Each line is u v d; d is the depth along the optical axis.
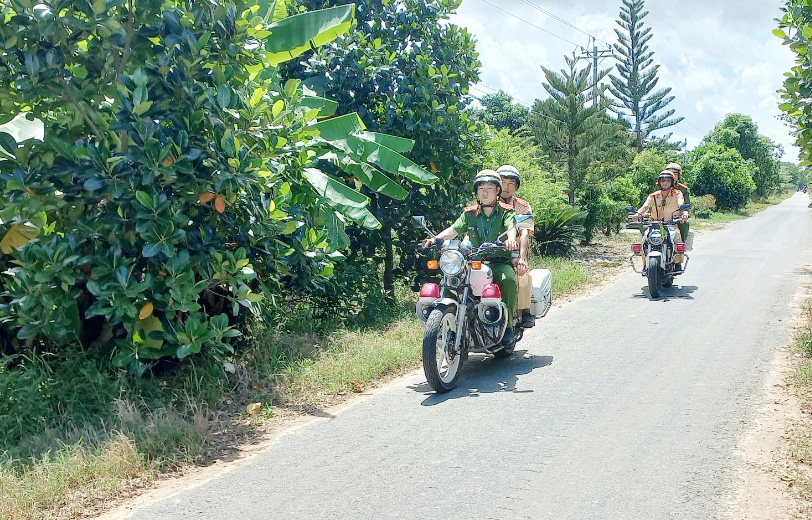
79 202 6.09
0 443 5.12
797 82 7.84
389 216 10.74
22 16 5.71
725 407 5.93
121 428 5.24
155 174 5.83
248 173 6.27
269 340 7.50
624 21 51.38
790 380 6.65
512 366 7.43
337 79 10.27
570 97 22.22
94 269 5.79
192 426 5.40
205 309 7.08
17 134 7.10
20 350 6.21
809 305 10.30
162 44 6.27
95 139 6.34
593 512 4.09
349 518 4.05
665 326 9.28
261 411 6.01
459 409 6.01
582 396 6.32
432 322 6.36
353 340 8.21
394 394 6.51
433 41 11.05
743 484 4.44
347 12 8.73
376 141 9.77
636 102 51.69
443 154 10.89
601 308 10.76
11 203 5.75
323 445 5.22
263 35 6.90
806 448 4.95
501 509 4.13
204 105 6.21
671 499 4.25
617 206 23.48
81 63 6.10
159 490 4.55
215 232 6.61
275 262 7.18
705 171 49.69
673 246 11.84
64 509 4.26
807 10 7.93
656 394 6.33
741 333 8.73
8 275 6.34
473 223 7.27
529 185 17.80
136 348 5.89
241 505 4.26
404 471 4.70
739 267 15.34
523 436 5.33
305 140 7.94
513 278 7.17
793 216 42.12
